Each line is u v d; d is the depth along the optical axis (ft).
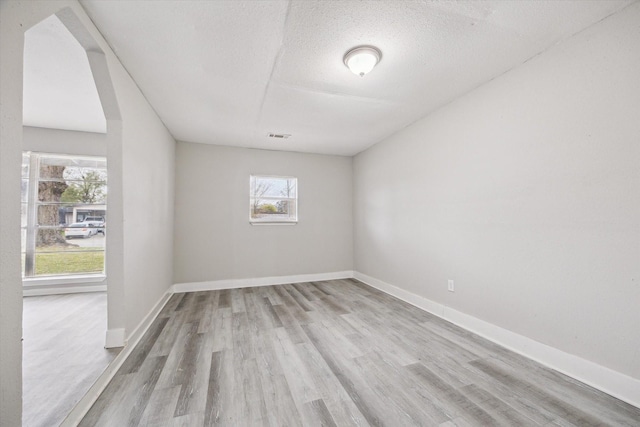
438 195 9.24
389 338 7.43
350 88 7.84
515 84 6.73
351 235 15.65
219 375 5.62
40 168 11.59
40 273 11.49
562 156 5.79
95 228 12.23
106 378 5.32
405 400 4.85
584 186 5.44
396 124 10.73
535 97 6.30
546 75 6.09
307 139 12.58
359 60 6.15
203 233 12.84
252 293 12.14
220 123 10.50
